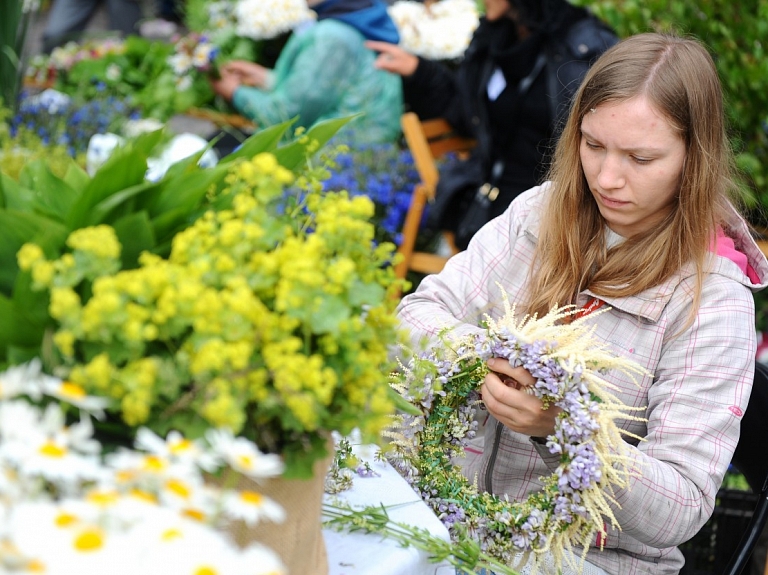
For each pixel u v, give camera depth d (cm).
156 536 73
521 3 321
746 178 319
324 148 148
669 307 167
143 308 97
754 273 177
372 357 107
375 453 148
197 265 98
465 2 491
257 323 97
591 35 324
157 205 115
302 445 103
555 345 138
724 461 157
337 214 108
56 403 99
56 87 514
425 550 125
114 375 92
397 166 400
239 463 84
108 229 97
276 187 106
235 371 95
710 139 161
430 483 146
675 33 171
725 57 346
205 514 82
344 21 414
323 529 127
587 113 160
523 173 342
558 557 139
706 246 165
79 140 420
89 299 104
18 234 108
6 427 82
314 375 95
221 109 470
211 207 119
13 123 411
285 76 432
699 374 161
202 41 454
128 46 504
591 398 136
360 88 416
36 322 103
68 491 87
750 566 253
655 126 153
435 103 409
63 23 762
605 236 177
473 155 361
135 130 401
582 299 177
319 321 98
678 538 152
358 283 106
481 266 193
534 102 330
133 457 83
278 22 443
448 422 150
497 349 140
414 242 383
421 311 180
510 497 175
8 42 415
